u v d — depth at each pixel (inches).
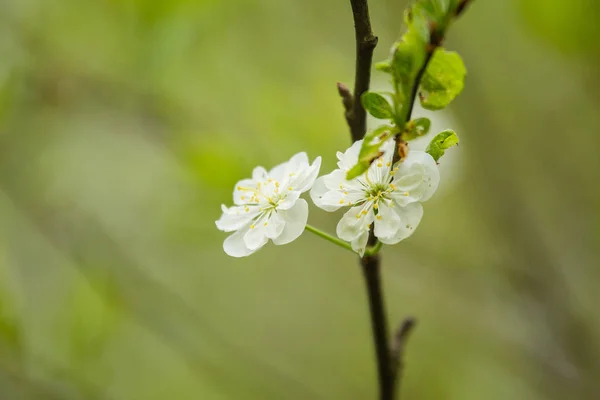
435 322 27.0
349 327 30.3
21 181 22.2
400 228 12.9
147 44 19.5
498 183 22.1
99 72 21.1
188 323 22.5
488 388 26.4
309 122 20.9
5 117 19.9
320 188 13.3
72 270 23.4
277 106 21.4
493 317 24.2
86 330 19.8
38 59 20.9
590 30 17.6
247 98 21.9
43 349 19.6
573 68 20.4
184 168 20.2
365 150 12.4
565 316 21.4
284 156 20.6
